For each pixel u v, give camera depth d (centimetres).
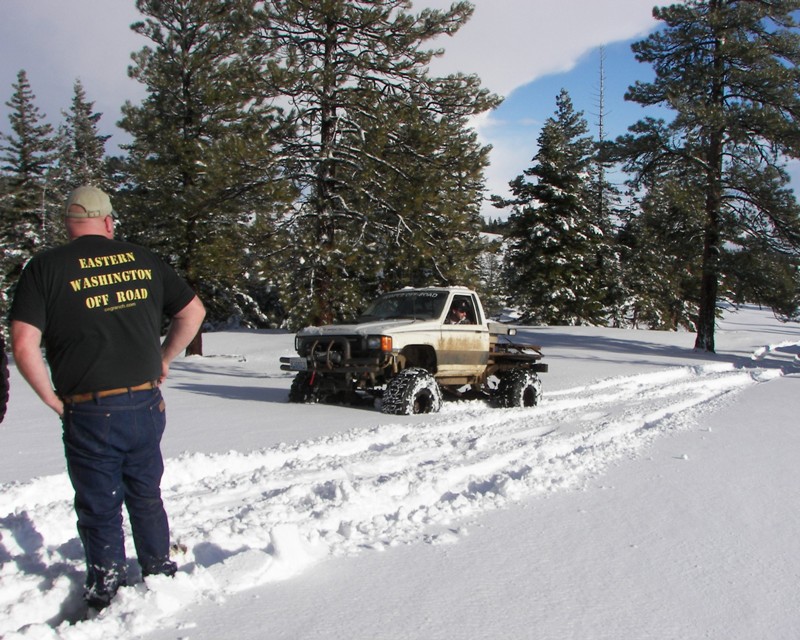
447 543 400
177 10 2256
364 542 401
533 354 1202
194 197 1581
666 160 2878
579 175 4409
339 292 1605
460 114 1667
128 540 404
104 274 314
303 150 1642
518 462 632
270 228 1628
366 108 1592
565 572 357
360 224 1630
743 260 2758
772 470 591
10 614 302
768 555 386
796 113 2677
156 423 326
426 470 568
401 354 1016
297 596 322
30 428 844
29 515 442
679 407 1057
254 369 1961
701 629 294
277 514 443
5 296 3462
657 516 456
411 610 308
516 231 4478
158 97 2281
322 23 1559
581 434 764
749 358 2530
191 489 542
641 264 5353
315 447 682
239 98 1580
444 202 1609
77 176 4131
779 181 2661
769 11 2770
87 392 308
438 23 1573
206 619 297
